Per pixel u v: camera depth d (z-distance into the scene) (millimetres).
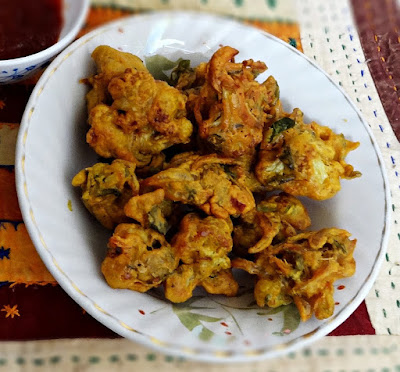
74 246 354
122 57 393
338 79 505
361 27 535
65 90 383
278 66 453
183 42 437
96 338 363
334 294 384
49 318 360
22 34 359
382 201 423
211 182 383
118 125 376
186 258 369
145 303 360
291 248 385
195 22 434
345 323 411
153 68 431
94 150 392
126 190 375
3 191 379
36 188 346
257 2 513
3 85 404
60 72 379
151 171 395
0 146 391
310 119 451
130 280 352
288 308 383
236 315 376
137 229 363
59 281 332
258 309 384
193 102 396
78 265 348
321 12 530
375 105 503
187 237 367
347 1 542
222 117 383
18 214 377
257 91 395
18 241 371
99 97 389
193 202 380
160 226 371
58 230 349
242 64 401
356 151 442
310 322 371
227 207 383
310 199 433
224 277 383
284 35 506
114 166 367
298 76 455
